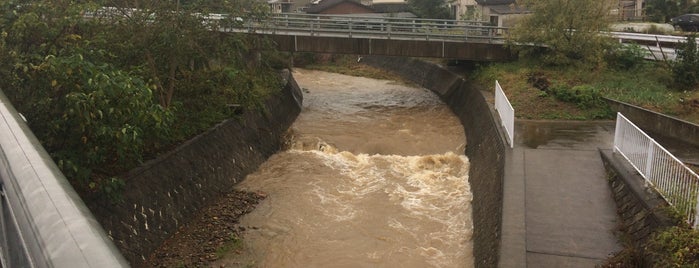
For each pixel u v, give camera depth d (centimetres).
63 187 150
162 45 1212
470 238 1117
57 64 737
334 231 1147
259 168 1540
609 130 1375
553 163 1120
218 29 1389
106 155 927
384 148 1736
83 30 993
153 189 1048
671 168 800
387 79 3288
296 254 1052
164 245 1030
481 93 1911
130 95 797
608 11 2033
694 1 3325
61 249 119
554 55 2041
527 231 848
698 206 688
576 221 879
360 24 2628
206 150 1307
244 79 1633
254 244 1082
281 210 1241
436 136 1861
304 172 1508
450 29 2686
